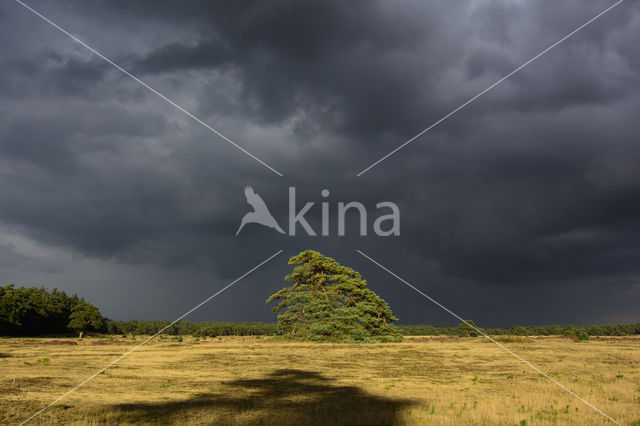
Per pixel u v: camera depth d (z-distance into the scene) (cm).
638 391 2006
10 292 8850
